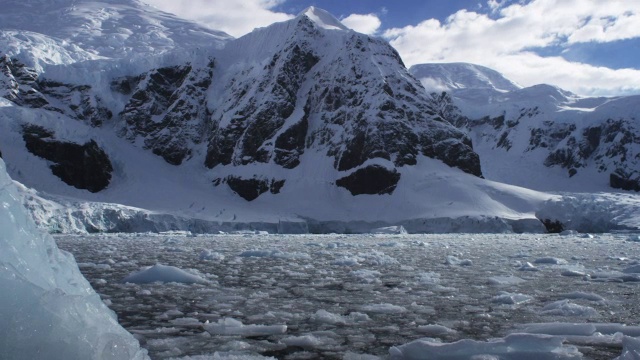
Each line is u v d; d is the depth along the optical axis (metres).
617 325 7.45
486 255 24.19
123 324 7.87
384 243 35.38
